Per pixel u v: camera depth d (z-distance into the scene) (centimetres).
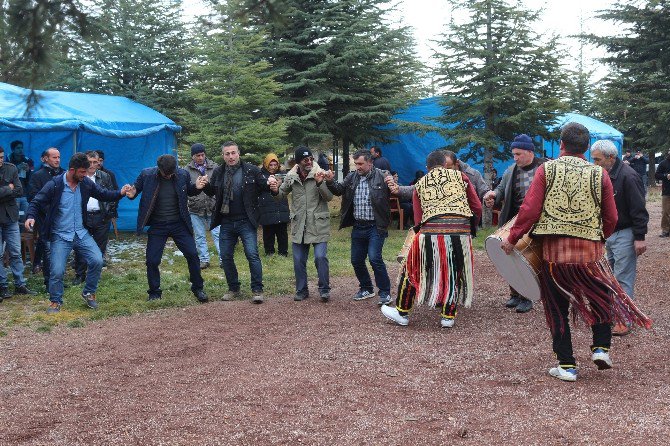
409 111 1991
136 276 1003
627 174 650
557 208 494
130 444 402
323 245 851
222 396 486
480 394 477
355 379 520
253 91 1582
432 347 613
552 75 1627
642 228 643
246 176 860
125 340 673
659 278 966
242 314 785
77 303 837
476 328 686
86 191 812
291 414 444
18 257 895
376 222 814
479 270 1073
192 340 664
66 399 492
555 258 496
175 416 447
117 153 1549
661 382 496
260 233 1588
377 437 401
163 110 1962
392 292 905
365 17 1753
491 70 1623
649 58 2309
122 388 515
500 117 1672
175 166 845
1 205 864
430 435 402
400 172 2047
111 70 1942
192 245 855
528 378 512
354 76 1791
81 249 812
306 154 838
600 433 396
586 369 536
